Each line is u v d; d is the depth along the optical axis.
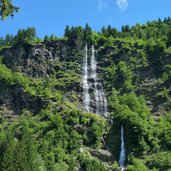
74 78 194.88
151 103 176.25
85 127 156.75
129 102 170.25
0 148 112.81
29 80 195.00
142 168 132.12
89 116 161.88
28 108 178.38
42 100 177.62
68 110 167.25
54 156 136.38
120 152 147.38
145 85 186.12
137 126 149.75
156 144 144.50
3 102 182.50
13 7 31.02
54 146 145.75
